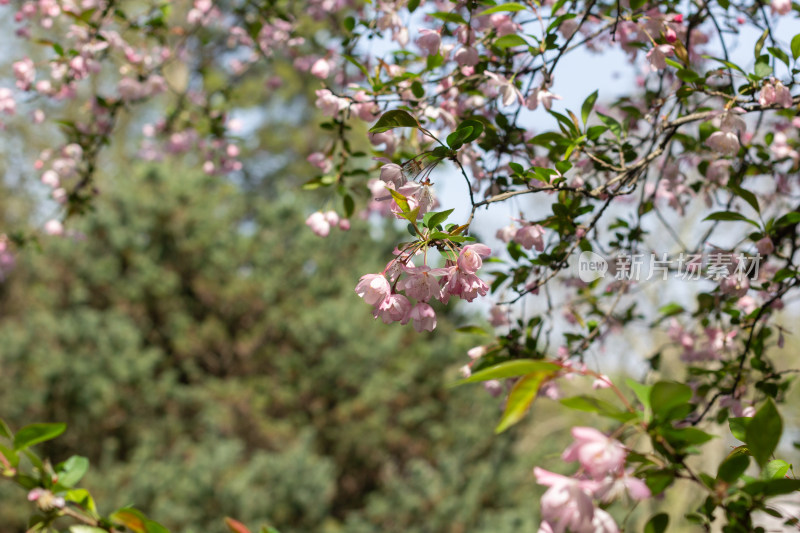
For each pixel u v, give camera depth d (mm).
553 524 1197
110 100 4254
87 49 3793
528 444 11859
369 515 8852
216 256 9852
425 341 10078
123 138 15078
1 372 8617
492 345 2836
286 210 10531
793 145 3213
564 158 2330
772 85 2160
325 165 2986
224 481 8164
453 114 2838
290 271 10164
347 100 2717
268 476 8281
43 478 1533
